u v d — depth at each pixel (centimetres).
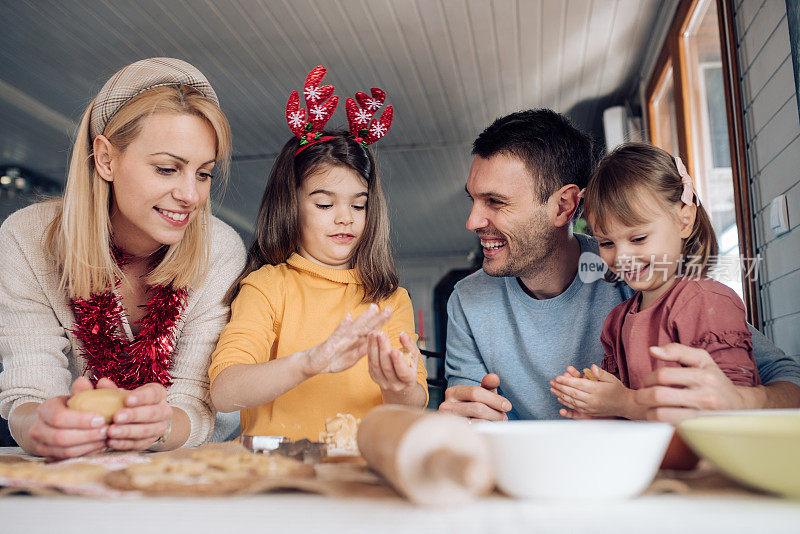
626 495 45
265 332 113
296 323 120
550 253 123
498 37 345
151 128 100
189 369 115
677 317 99
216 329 120
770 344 107
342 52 358
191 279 118
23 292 111
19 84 407
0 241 114
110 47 358
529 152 117
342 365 89
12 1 317
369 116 136
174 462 56
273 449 69
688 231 109
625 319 110
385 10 319
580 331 125
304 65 372
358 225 128
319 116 133
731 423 53
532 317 129
